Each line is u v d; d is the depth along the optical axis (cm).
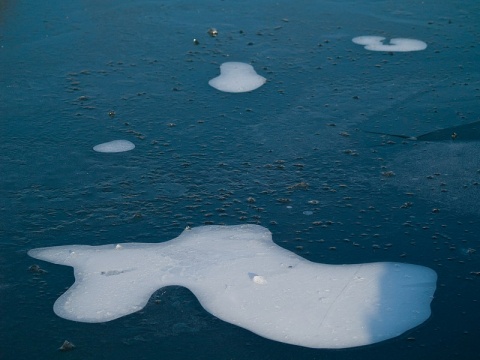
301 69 552
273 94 514
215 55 577
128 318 308
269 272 335
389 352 289
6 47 590
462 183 407
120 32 622
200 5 686
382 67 556
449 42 602
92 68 554
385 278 331
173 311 312
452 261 343
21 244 356
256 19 652
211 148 445
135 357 288
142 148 444
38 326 303
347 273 335
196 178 413
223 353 290
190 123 474
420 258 346
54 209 384
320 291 323
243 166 425
